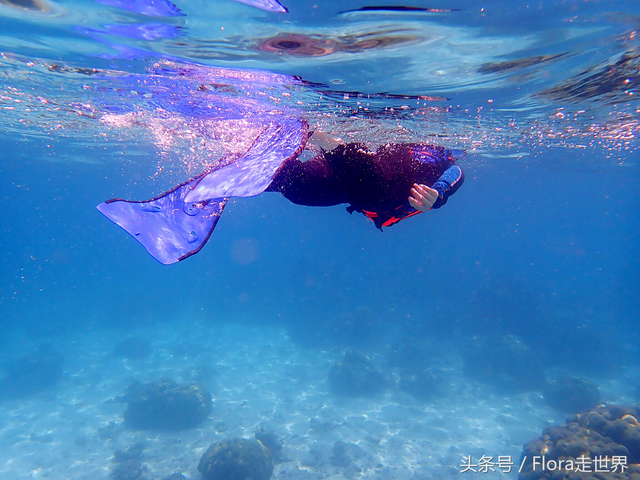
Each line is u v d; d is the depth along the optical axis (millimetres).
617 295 41094
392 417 14539
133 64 7734
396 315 28797
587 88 8922
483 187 46750
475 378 18469
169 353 23469
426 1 4949
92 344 26844
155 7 5355
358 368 17203
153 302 39500
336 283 36062
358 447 12383
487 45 6332
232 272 47188
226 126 12484
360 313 24375
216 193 2154
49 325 33500
